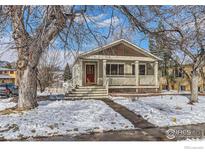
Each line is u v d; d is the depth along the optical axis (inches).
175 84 1152.8
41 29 333.1
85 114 429.1
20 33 374.3
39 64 494.0
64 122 373.1
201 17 493.4
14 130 330.0
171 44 407.5
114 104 536.7
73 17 377.1
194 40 514.6
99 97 693.9
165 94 823.1
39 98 675.4
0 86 872.9
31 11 359.6
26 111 445.4
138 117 422.6
